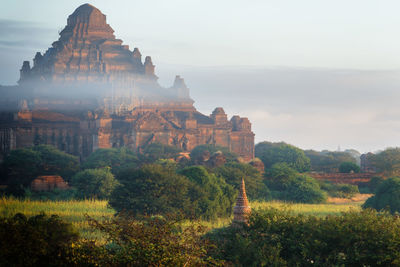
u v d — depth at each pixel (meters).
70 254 48.88
